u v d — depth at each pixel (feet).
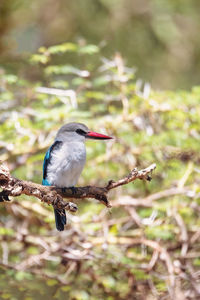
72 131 30.37
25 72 49.52
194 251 39.45
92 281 38.06
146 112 41.01
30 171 38.78
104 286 37.63
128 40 59.21
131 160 39.34
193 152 40.40
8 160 40.57
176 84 60.75
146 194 40.32
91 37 59.31
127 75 42.34
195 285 34.22
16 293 37.60
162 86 60.29
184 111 40.57
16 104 43.14
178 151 40.24
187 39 60.85
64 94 39.68
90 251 36.42
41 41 61.41
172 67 60.85
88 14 59.88
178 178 40.11
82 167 30.14
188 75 61.52
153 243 36.09
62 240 39.37
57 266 41.22
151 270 35.55
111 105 43.70
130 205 37.42
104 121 39.96
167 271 37.22
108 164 40.52
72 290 36.73
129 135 40.75
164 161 40.29
